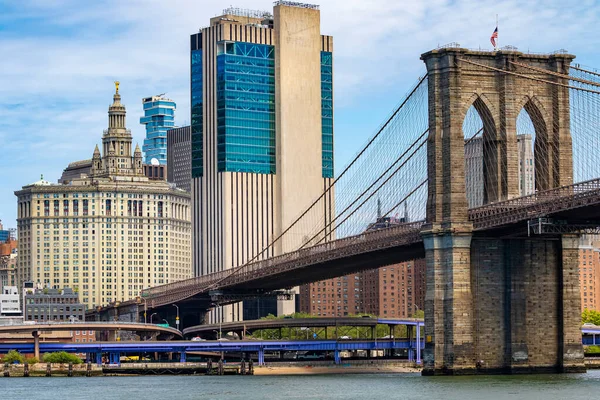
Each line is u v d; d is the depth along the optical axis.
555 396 174.62
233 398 191.00
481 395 178.25
